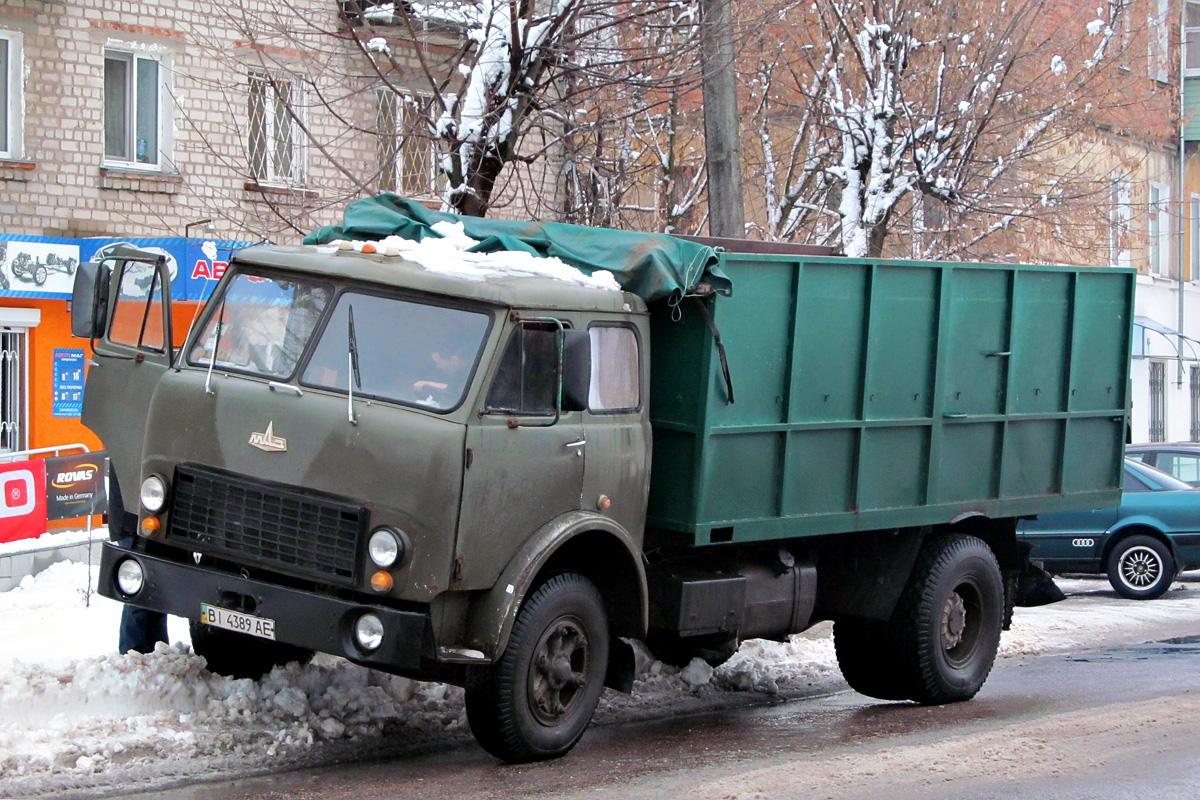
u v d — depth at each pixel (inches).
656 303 327.9
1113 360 439.8
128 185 689.0
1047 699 399.5
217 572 279.6
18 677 289.7
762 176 746.2
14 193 661.3
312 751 288.5
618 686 313.3
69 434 698.2
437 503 267.1
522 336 284.4
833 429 356.8
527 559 280.8
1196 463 677.9
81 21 674.2
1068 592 683.4
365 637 265.9
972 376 394.0
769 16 537.3
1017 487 413.1
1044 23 697.6
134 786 255.6
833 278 352.5
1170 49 988.6
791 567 361.1
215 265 652.7
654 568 331.9
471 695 282.2
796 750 313.7
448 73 501.7
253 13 605.9
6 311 670.5
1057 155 792.9
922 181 645.3
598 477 301.9
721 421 327.3
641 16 507.5
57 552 531.2
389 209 348.2
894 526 375.2
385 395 275.9
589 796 257.8
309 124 701.3
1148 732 323.9
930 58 666.2
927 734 338.0
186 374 291.0
